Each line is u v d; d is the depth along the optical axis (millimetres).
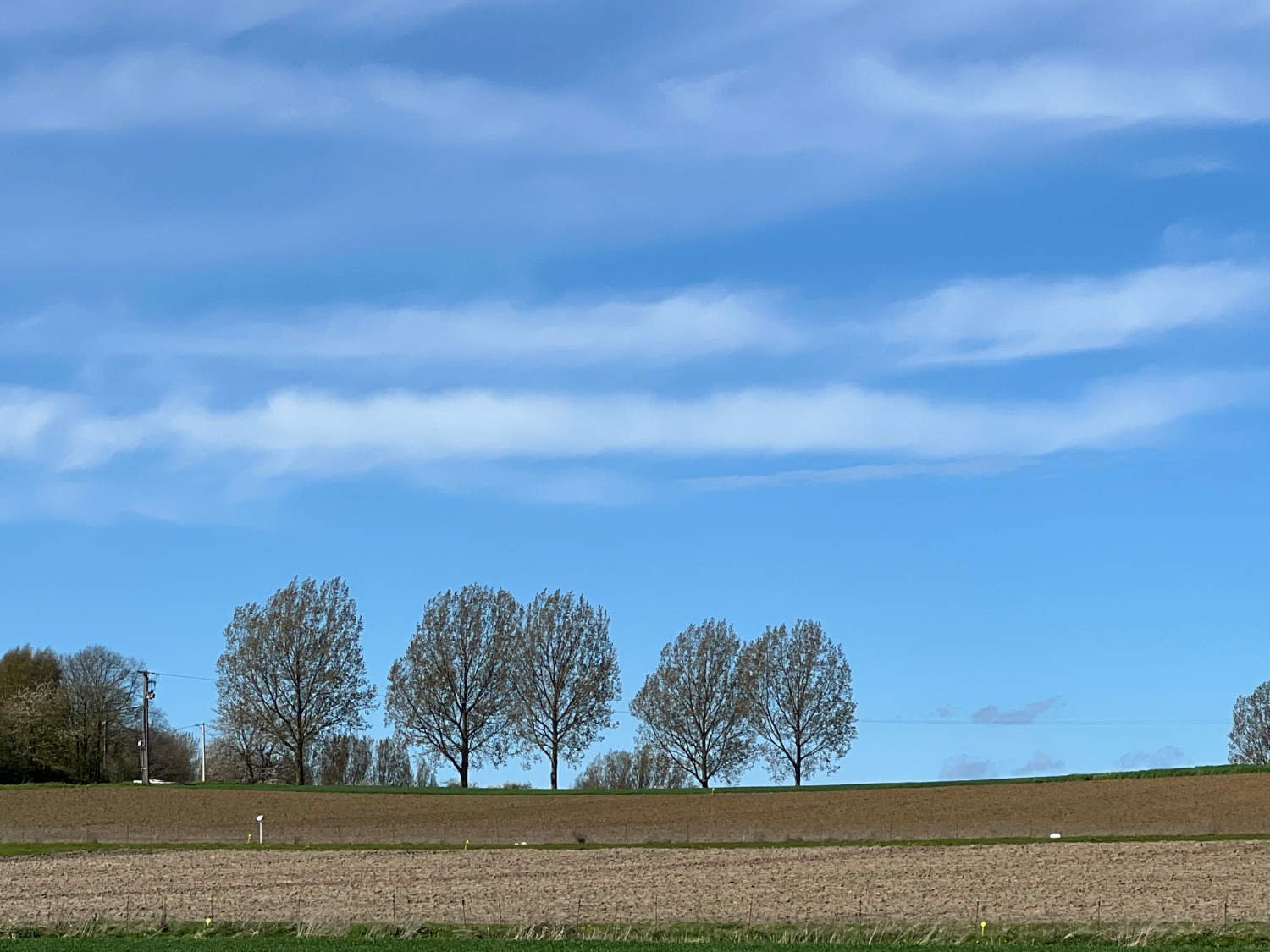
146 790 106438
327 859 64250
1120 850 63188
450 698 112688
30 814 94875
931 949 35281
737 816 90438
